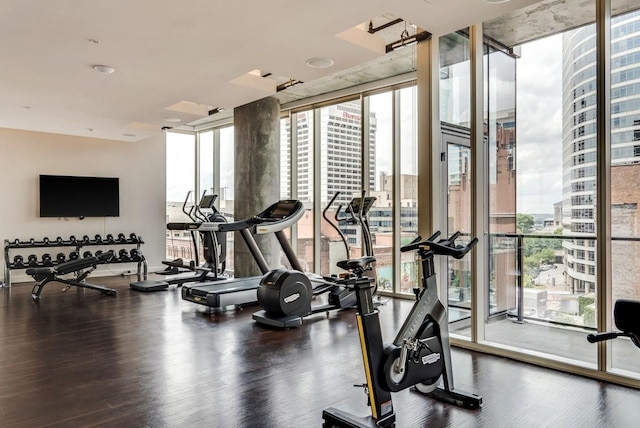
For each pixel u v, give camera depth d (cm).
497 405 278
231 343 416
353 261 252
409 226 650
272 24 345
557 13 413
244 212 733
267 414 266
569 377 326
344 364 357
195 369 345
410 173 646
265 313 496
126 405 278
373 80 663
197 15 326
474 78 395
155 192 948
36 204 816
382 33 497
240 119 739
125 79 479
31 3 304
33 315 535
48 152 829
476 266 391
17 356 377
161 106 601
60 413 267
